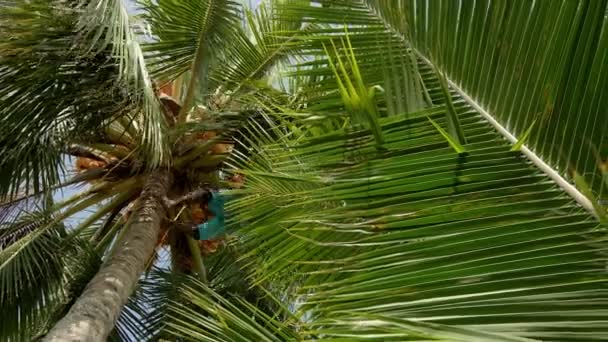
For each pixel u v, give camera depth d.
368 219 1.59
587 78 1.68
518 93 1.79
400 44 2.15
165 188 6.14
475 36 1.96
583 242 1.38
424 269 1.39
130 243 5.25
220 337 2.91
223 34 5.64
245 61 5.93
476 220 1.48
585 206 1.49
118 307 4.53
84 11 4.62
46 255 6.06
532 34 1.81
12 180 5.53
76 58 4.99
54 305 6.06
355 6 2.32
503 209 1.50
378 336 1.27
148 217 5.66
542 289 1.32
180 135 6.22
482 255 1.40
